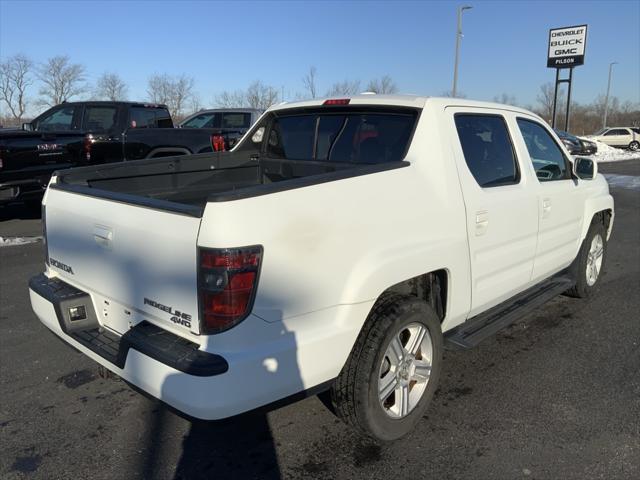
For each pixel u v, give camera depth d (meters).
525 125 4.32
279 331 2.46
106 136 9.92
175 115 48.03
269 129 4.63
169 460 2.96
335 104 3.95
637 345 4.45
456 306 3.37
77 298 3.11
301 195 2.51
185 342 2.49
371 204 2.78
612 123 69.38
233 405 2.35
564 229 4.67
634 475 2.81
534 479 2.79
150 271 2.61
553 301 5.54
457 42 30.05
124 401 3.58
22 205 11.69
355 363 2.80
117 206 2.81
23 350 4.36
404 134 3.49
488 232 3.55
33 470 2.87
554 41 33.28
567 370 4.00
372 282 2.74
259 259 2.35
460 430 3.22
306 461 2.95
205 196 4.47
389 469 2.88
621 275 6.49
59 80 47.47
